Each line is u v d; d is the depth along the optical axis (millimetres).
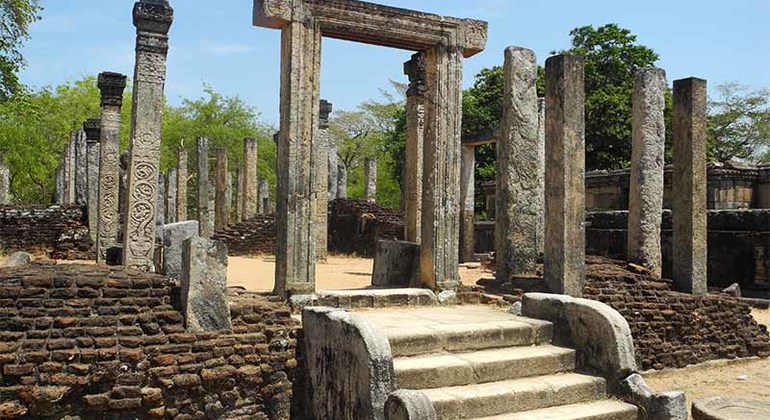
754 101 37875
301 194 8273
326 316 6047
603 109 28781
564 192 8953
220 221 27625
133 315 5855
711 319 9766
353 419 5551
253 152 27719
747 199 19391
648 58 29781
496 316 7566
